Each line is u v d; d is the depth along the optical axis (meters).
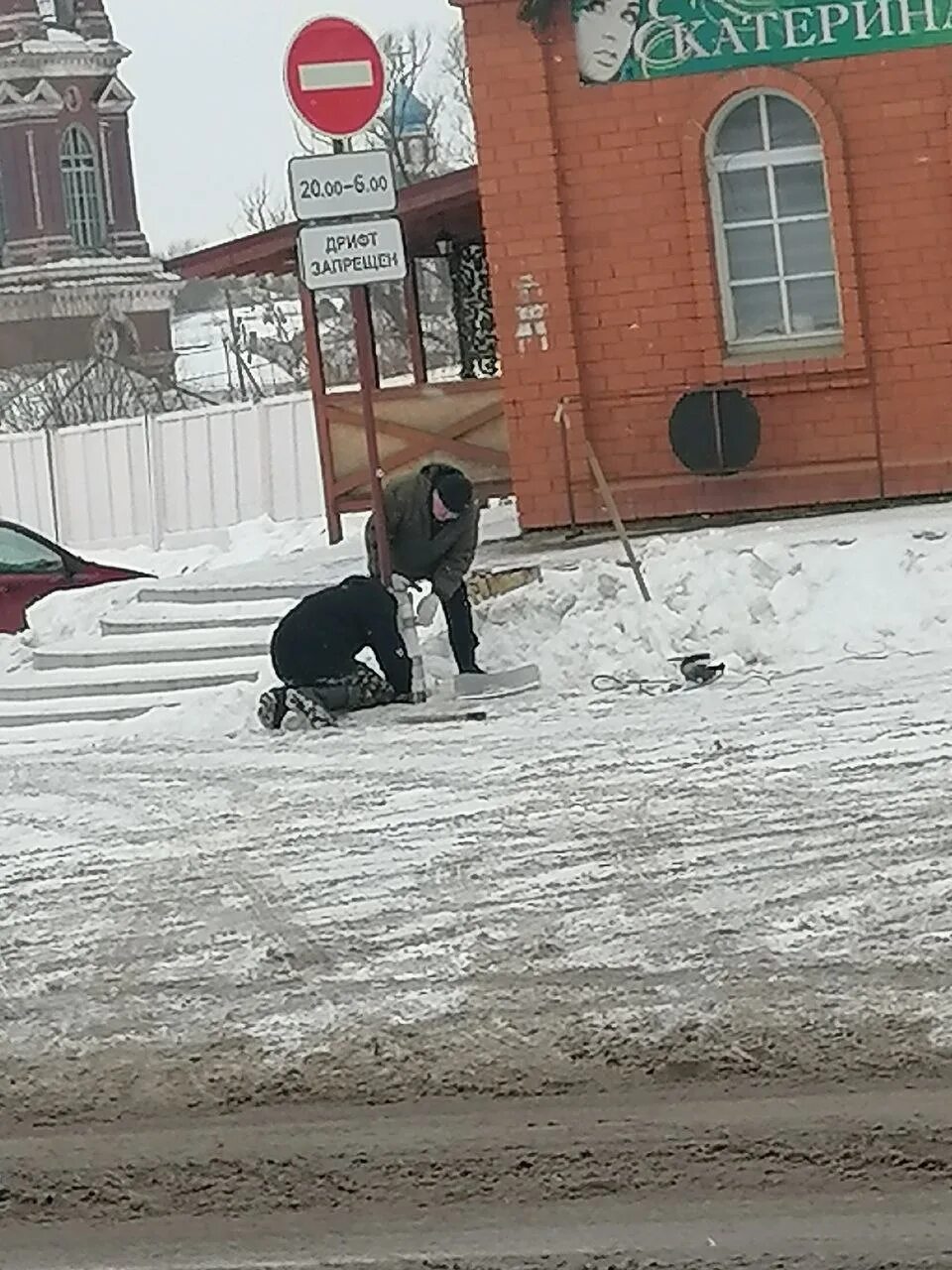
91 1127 6.25
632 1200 5.42
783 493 17.28
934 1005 6.65
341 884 8.82
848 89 16.97
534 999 7.02
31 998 7.54
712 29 17.06
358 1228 5.39
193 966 7.77
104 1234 5.48
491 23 17.28
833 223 17.02
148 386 47.69
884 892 7.96
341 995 7.25
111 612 16.42
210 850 9.71
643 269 17.30
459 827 9.68
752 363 17.20
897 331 17.06
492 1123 6.02
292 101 12.48
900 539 14.34
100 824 10.60
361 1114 6.18
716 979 7.06
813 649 13.66
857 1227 5.14
